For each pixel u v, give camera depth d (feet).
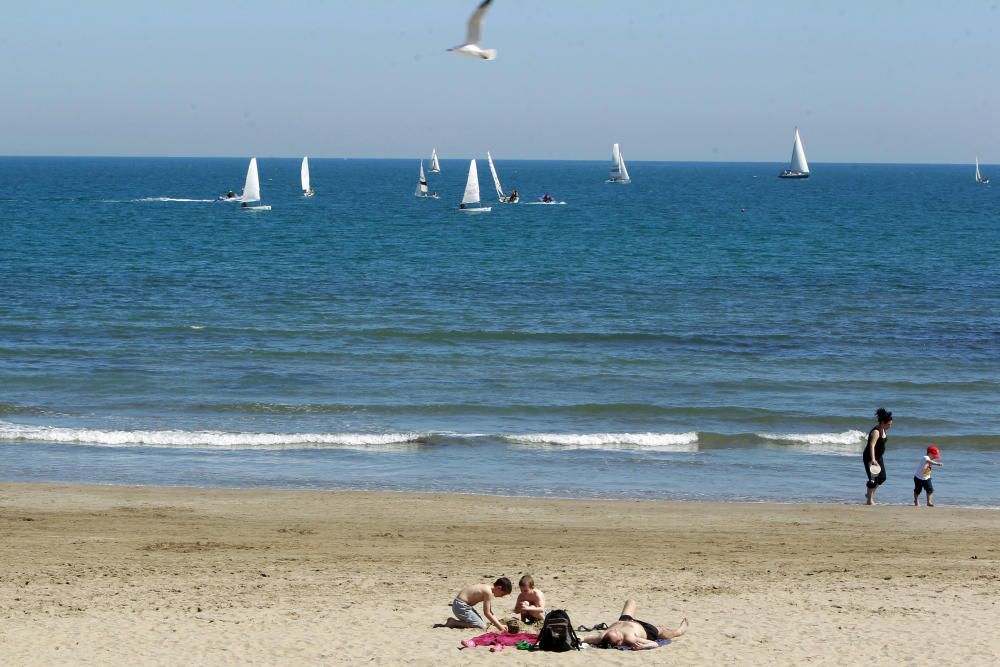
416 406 248.93
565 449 215.92
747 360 308.60
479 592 105.09
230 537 144.77
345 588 118.93
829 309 402.11
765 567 131.64
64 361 289.33
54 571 124.67
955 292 451.53
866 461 178.09
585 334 343.67
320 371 285.64
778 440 223.10
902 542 147.64
